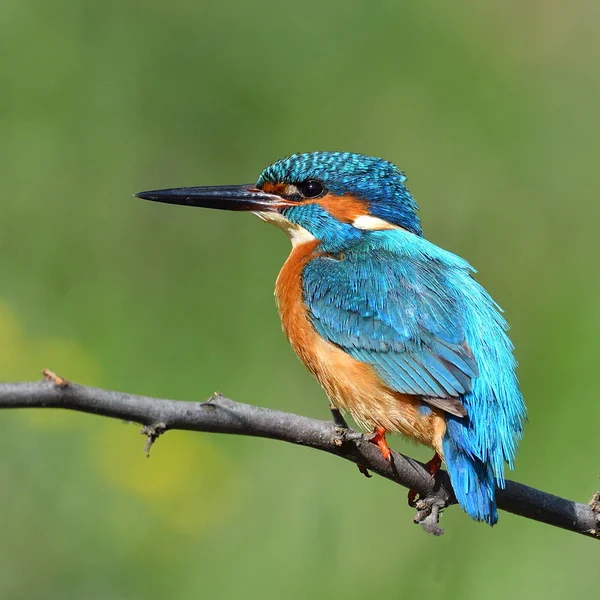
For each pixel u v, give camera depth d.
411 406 9.64
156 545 12.71
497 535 12.91
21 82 15.73
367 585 12.98
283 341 15.22
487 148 16.88
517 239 16.50
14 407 7.12
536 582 12.61
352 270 10.41
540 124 17.08
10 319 14.22
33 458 12.71
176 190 11.77
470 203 16.69
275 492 13.48
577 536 12.75
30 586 12.27
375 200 11.35
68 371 14.02
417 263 10.40
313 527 13.24
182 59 16.31
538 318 15.77
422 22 17.31
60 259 15.38
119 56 16.05
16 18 15.77
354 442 8.85
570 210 16.53
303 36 16.81
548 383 14.83
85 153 15.78
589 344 15.06
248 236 15.77
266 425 8.19
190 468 13.10
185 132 16.17
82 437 12.94
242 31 16.59
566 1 17.67
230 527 13.08
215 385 14.85
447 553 12.93
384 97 16.91
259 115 16.58
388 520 13.30
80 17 16.02
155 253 15.67
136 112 16.03
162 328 15.23
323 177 11.37
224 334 15.29
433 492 9.28
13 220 15.44
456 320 9.82
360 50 17.11
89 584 12.38
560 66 17.50
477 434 9.24
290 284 10.82
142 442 13.09
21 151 15.62
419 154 16.83
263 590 12.81
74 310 15.14
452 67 17.33
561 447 14.07
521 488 9.27
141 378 14.88
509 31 17.75
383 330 9.90
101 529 12.61
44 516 12.52
